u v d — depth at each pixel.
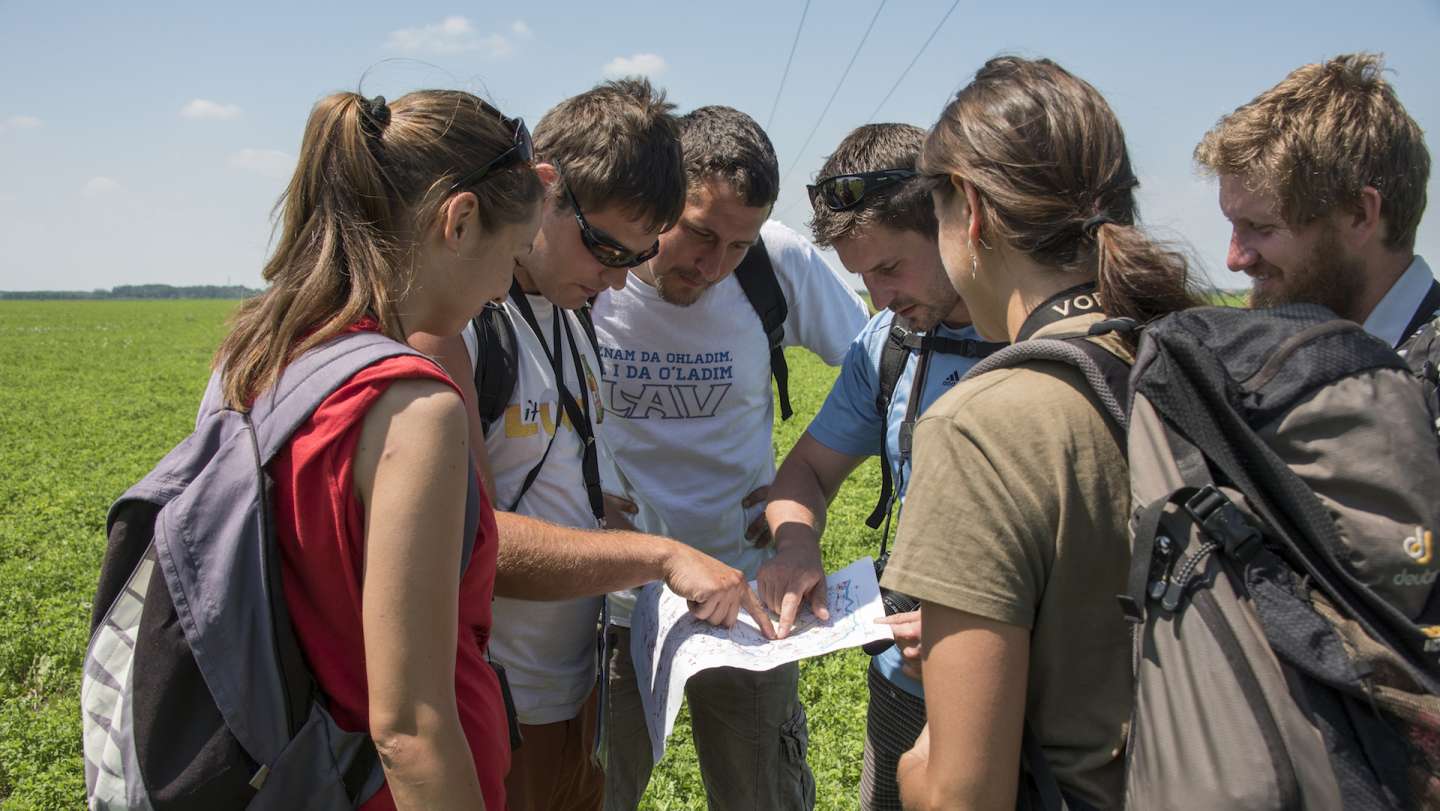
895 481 2.91
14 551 8.94
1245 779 1.20
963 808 1.45
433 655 1.52
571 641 2.69
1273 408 1.33
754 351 3.42
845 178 2.61
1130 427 1.40
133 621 1.60
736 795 3.33
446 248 1.71
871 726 2.91
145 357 38.38
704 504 3.44
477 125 1.72
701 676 3.22
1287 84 2.43
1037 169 1.53
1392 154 2.29
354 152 1.64
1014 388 1.48
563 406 2.62
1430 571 1.26
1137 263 1.47
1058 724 1.50
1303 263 2.41
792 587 2.58
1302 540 1.29
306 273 1.67
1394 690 1.22
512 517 2.31
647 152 2.37
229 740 1.54
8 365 33.97
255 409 1.60
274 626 1.55
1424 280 2.45
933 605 1.48
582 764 2.81
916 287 2.64
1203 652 1.26
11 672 5.95
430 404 1.51
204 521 1.53
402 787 1.51
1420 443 1.28
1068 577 1.44
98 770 1.56
